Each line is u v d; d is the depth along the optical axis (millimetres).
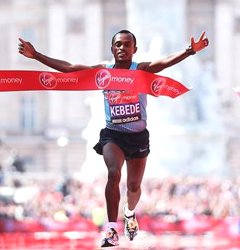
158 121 192500
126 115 39969
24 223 108438
